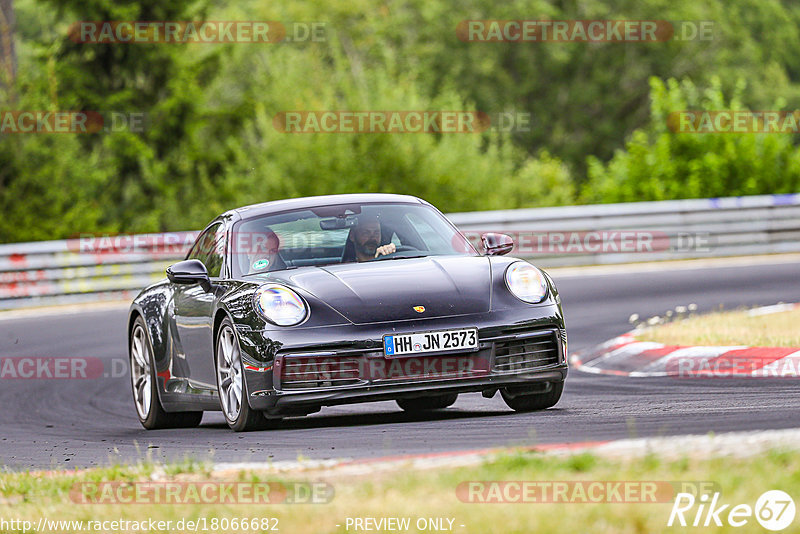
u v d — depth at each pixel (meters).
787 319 35.44
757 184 88.00
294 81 102.00
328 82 102.94
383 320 23.03
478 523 12.99
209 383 26.22
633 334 36.38
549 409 25.20
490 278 24.39
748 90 171.88
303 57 108.31
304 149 95.06
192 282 26.31
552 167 107.81
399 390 22.75
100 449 25.23
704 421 20.34
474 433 21.22
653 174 90.81
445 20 167.50
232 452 21.31
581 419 22.42
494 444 19.19
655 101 92.19
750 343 31.33
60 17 114.75
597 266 68.62
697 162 88.56
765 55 188.50
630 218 69.94
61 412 34.28
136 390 30.45
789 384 26.36
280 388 22.98
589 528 12.42
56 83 108.19
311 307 23.41
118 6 115.75
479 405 28.75
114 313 58.59
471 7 168.25
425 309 23.23
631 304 49.88
